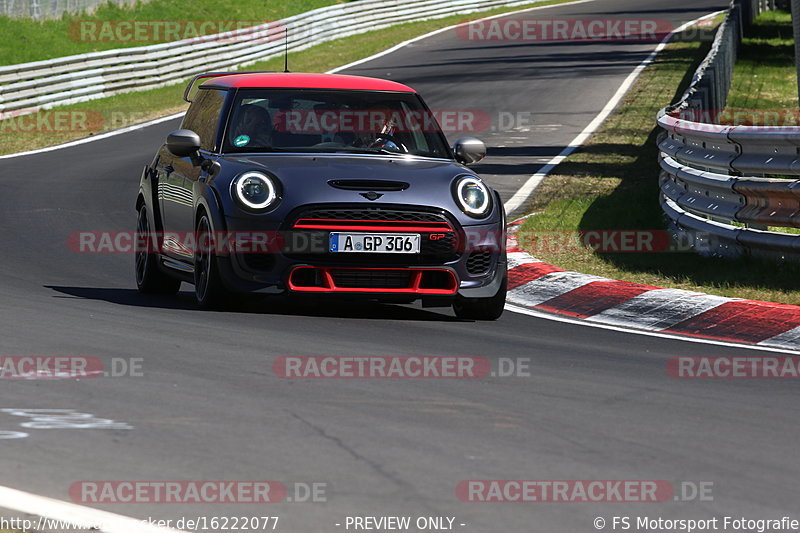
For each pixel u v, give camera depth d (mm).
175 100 102625
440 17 165125
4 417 18672
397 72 114938
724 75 78812
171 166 33562
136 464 16422
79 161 71875
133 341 25078
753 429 19484
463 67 116750
